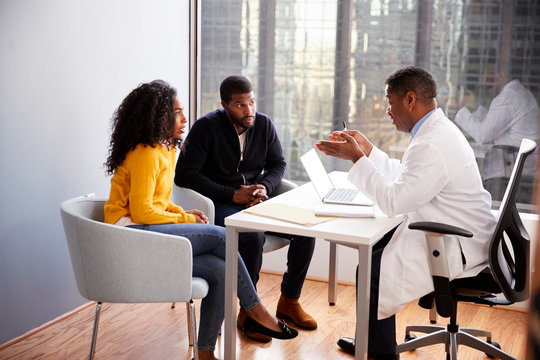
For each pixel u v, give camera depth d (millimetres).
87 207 2312
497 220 2092
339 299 3186
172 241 2051
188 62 3721
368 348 2307
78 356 2438
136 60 3168
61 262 2766
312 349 2572
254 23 3650
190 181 2801
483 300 2232
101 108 2926
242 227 2125
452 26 3242
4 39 2320
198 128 2852
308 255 2732
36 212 2582
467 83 3260
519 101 3172
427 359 2488
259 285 3389
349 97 3547
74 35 2697
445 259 2016
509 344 2648
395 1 3344
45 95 2561
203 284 2188
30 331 2619
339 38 3498
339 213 2170
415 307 3074
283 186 3008
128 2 3059
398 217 2180
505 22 3137
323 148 2223
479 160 3293
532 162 3148
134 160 2215
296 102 3660
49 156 2619
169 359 2438
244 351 2535
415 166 2082
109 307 2975
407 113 2225
